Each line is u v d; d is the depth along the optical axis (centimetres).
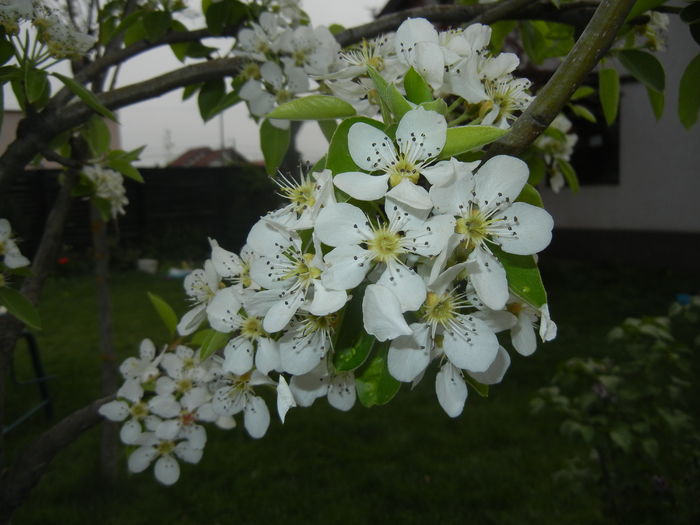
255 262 16
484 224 15
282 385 15
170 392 24
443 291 15
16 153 26
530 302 15
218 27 32
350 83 21
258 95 30
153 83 29
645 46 32
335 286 14
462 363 15
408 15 30
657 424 41
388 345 16
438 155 15
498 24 34
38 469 23
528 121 15
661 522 40
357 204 16
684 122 26
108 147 36
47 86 25
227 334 19
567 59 14
